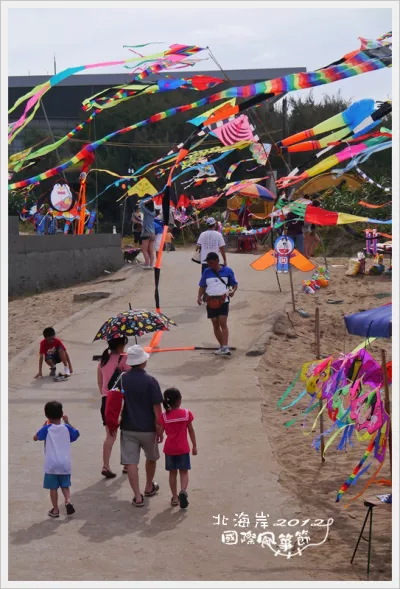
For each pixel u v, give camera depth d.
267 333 14.49
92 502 7.70
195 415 10.35
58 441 7.36
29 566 6.24
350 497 7.74
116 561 6.35
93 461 8.90
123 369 8.59
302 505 7.59
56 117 46.69
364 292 18.83
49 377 12.52
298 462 8.81
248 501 7.64
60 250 23.95
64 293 21.08
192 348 13.82
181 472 7.51
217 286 13.23
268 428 9.99
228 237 31.56
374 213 28.12
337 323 16.17
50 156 39.31
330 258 24.91
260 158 16.66
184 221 30.69
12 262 22.48
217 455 8.94
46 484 7.30
